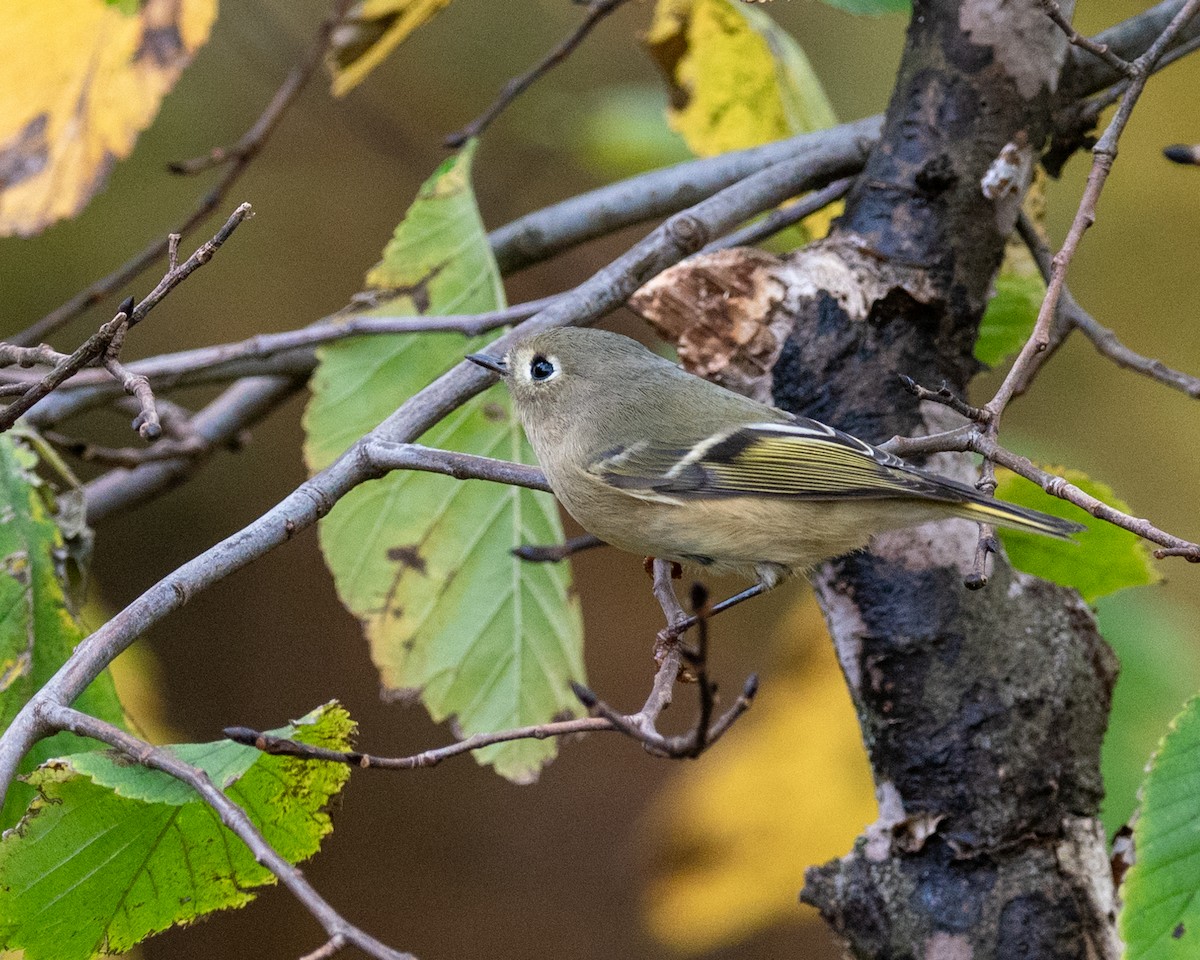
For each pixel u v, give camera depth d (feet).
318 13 42.47
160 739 28.68
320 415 23.30
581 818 44.83
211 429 29.22
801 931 42.68
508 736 14.73
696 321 20.15
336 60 27.50
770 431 19.04
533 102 41.96
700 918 30.04
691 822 29.37
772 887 29.32
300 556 45.70
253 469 43.32
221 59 41.50
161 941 42.11
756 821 29.04
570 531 47.37
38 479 21.02
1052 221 41.68
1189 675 24.90
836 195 23.03
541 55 42.39
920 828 18.53
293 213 42.42
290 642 44.93
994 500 17.28
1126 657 24.73
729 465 19.08
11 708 19.80
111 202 40.42
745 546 19.21
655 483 19.34
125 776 14.44
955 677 18.78
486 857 44.32
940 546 19.21
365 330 22.97
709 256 20.34
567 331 21.02
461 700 23.17
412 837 44.29
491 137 42.29
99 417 41.14
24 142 22.26
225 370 27.76
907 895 18.38
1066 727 18.98
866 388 19.94
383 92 42.11
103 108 22.33
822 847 28.99
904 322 20.25
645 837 31.32
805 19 42.47
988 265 20.89
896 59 42.37
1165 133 41.96
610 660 46.11
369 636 22.99
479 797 45.14
